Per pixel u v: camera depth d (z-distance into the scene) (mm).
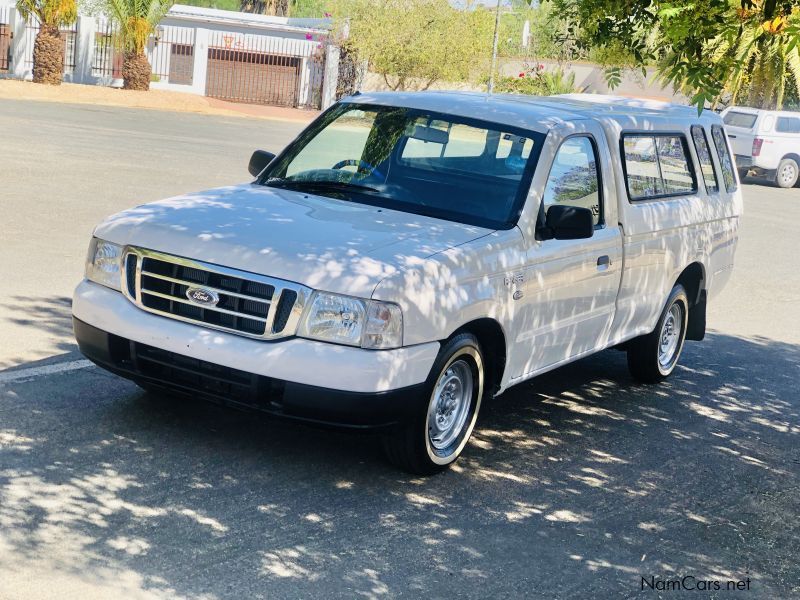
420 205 6414
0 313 8234
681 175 8445
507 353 6266
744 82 29703
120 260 5816
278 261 5426
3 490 5016
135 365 5719
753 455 7109
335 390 5293
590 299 7055
